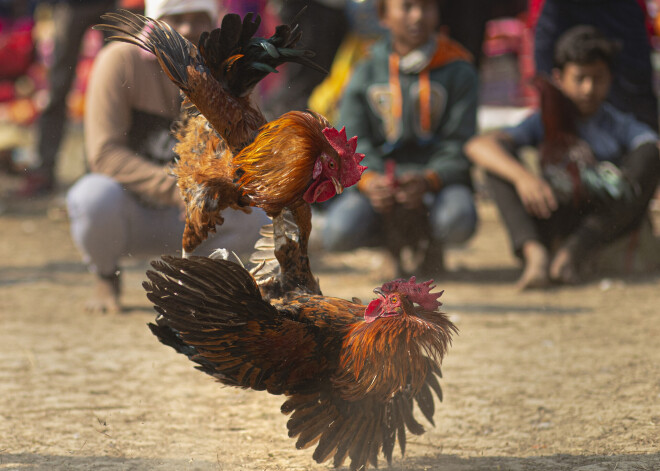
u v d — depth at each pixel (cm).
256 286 489
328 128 493
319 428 524
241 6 1848
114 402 689
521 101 2297
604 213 1164
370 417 531
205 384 742
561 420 643
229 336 489
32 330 912
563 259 1142
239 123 520
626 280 1184
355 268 1292
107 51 909
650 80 1294
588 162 1157
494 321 956
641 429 618
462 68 1209
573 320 957
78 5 1719
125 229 945
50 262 1301
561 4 1285
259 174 491
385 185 1139
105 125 894
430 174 1161
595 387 720
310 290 544
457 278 1207
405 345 495
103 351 838
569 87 1166
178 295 483
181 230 941
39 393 708
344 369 507
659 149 1173
